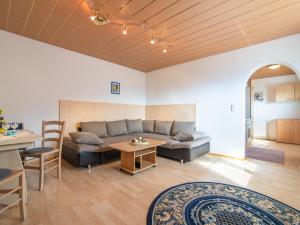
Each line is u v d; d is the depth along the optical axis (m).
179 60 4.30
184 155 3.21
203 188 2.18
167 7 2.10
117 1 1.98
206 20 2.40
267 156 3.77
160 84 5.11
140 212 1.67
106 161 3.14
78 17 2.36
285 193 2.05
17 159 1.75
